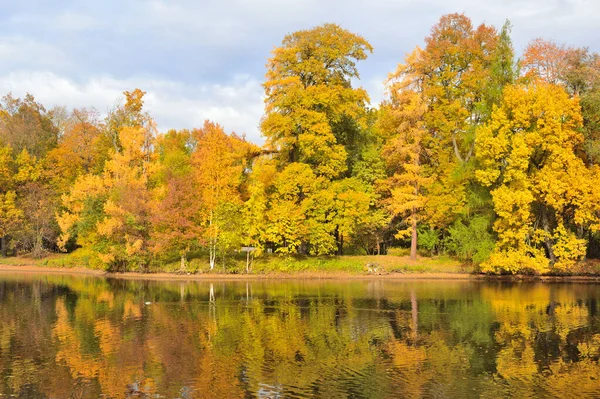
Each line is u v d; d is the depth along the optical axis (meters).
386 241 57.28
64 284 41.97
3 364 18.67
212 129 48.78
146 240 48.97
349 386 16.38
